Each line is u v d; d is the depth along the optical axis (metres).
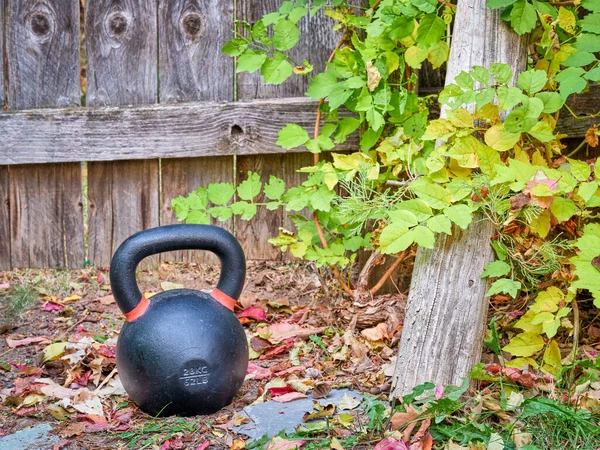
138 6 3.01
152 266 3.10
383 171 2.86
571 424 2.37
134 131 3.02
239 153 3.01
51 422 2.48
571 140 2.93
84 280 3.06
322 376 2.61
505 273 2.46
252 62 2.80
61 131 3.02
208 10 3.00
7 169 3.08
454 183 2.46
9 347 2.76
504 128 2.44
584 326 2.74
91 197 3.08
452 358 2.47
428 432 2.36
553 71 2.64
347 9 2.85
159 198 3.07
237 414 2.46
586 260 2.45
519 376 2.47
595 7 2.47
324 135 2.86
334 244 2.83
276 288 2.99
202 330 2.45
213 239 2.49
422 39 2.57
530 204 2.45
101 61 3.02
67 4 3.01
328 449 2.36
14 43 3.03
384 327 2.73
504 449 2.33
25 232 3.10
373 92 2.75
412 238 2.42
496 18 2.49
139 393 2.46
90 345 2.72
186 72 3.02
